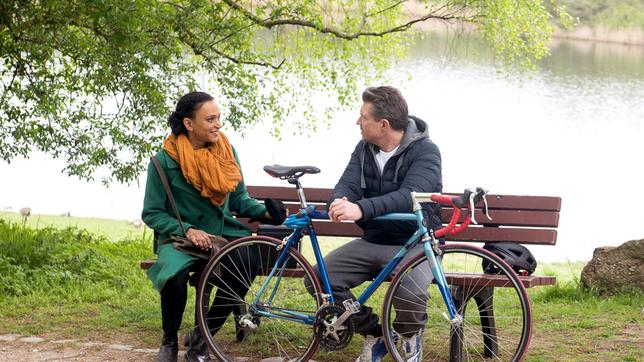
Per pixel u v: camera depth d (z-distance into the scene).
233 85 10.12
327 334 4.88
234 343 5.62
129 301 6.68
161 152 5.30
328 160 24.31
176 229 5.14
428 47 46.25
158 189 5.26
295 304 6.43
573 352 5.42
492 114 37.16
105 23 8.13
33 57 8.33
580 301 6.83
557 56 51.44
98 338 5.70
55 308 6.42
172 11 8.78
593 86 45.16
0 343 5.54
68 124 8.38
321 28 11.27
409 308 4.81
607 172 25.77
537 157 28.20
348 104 13.02
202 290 5.08
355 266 5.14
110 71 8.34
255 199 5.99
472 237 5.93
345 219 4.80
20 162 21.69
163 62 8.80
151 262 5.47
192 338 5.20
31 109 8.41
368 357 5.02
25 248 7.62
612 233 16.94
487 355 5.37
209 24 9.66
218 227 5.33
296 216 5.02
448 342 5.59
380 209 4.87
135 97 8.66
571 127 34.75
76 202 17.53
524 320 4.70
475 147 29.78
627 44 48.47
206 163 5.21
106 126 8.45
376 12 12.72
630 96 42.31
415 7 13.30
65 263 7.48
